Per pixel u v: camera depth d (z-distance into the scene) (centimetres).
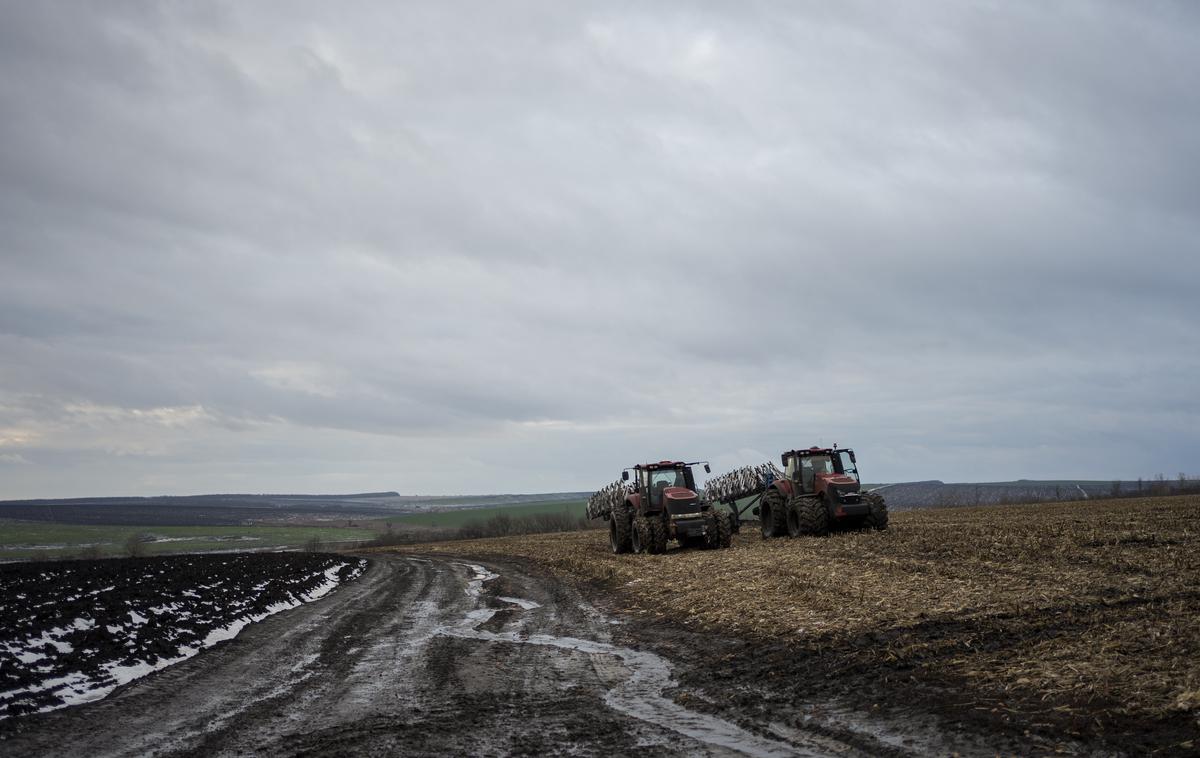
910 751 602
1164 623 871
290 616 1475
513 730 699
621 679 895
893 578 1336
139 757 648
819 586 1324
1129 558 1367
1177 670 698
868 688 764
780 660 910
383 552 3894
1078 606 998
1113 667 726
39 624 1126
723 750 628
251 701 834
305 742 679
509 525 6750
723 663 932
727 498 2819
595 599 1561
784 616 1133
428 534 7638
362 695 851
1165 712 606
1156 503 3294
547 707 778
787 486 2398
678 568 1791
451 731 700
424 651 1101
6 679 855
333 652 1108
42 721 754
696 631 1139
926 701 705
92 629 1144
